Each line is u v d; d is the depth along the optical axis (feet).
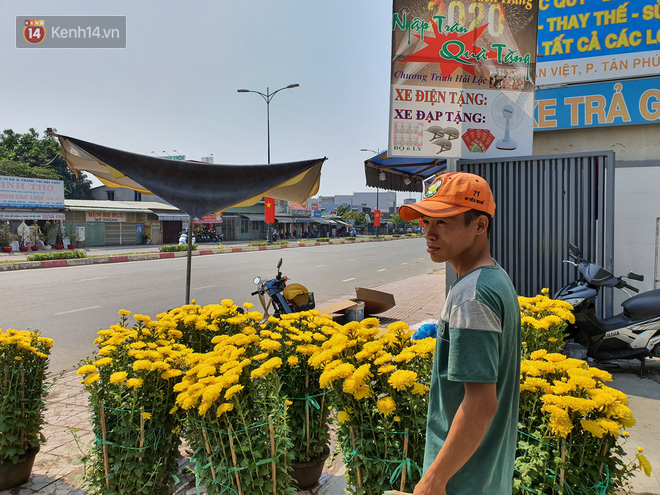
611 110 19.95
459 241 4.62
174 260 68.69
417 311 28.63
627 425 5.82
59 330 23.15
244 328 10.53
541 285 17.16
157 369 8.03
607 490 5.79
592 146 20.62
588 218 16.46
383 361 6.66
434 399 4.65
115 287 38.47
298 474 9.06
